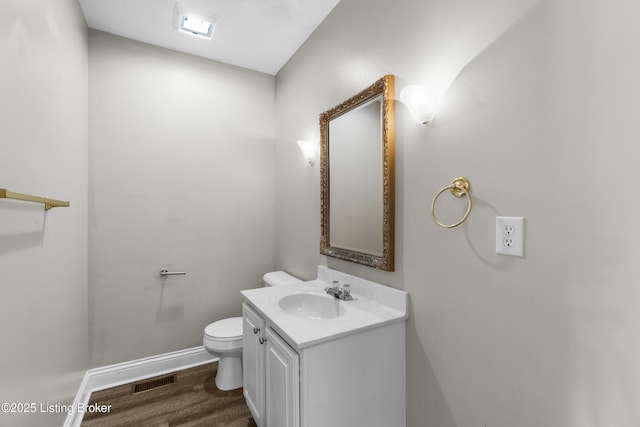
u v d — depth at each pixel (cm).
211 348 200
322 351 115
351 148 169
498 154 98
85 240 197
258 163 269
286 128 254
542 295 87
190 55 241
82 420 175
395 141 140
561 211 83
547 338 86
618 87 72
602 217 75
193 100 242
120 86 216
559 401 83
